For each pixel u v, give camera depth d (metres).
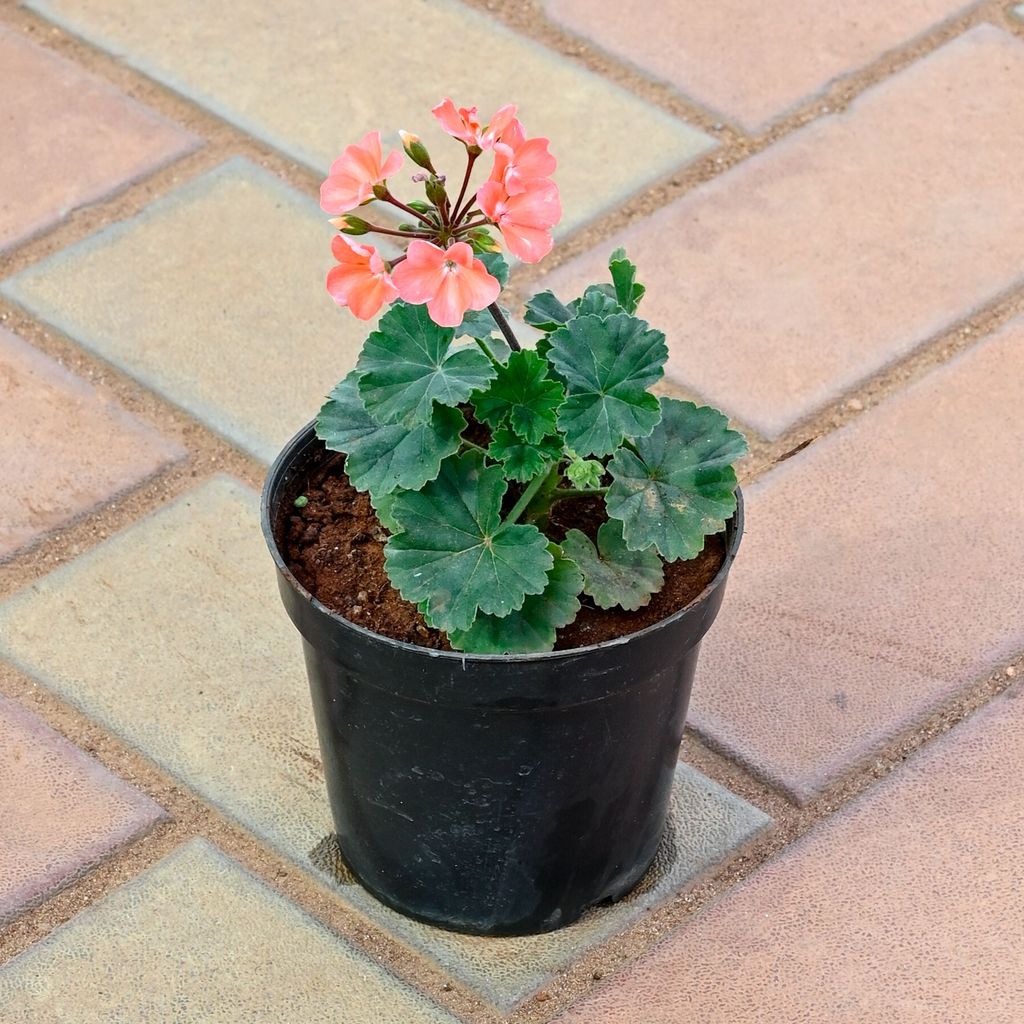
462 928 1.02
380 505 0.96
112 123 1.28
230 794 1.05
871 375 1.18
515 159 0.92
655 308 1.20
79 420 1.16
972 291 1.21
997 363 1.19
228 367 1.18
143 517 1.13
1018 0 1.35
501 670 0.93
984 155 1.28
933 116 1.29
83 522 1.13
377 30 1.33
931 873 1.04
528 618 0.94
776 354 1.19
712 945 1.02
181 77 1.30
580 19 1.34
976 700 1.08
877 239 1.24
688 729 1.07
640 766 0.99
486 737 0.96
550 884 1.01
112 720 1.07
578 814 0.99
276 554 0.95
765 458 1.15
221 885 1.03
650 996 1.01
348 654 0.94
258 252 1.23
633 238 1.23
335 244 0.91
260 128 1.28
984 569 1.12
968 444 1.16
